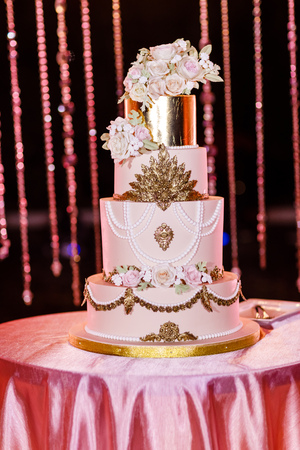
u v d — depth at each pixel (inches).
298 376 92.8
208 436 86.9
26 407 94.4
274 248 376.8
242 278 311.4
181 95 101.5
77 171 422.0
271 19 410.9
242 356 96.5
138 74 101.0
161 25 396.5
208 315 99.4
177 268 98.5
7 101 413.7
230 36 415.8
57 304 272.4
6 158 427.8
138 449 88.1
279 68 423.2
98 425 89.0
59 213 416.2
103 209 103.2
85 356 97.5
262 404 89.4
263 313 121.8
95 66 404.5
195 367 91.2
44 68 273.9
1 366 97.5
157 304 97.5
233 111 432.8
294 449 92.2
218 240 103.3
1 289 297.3
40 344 104.7
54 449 91.0
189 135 102.2
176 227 99.1
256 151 441.1
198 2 393.7
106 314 101.0
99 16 394.3
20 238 398.0
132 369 90.7
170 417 87.4
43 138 421.1
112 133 100.9
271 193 451.5
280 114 437.4
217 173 433.4
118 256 101.4
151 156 99.1
